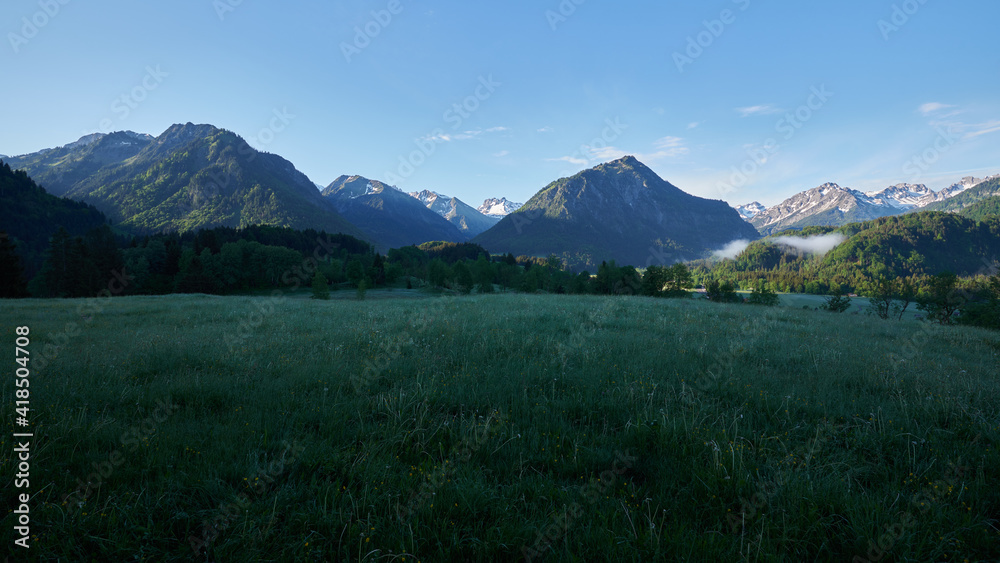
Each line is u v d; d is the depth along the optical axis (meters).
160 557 2.71
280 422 4.54
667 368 6.77
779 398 5.43
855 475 3.69
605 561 2.71
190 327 12.13
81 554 2.68
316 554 2.72
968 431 4.58
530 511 3.17
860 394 5.86
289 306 19.09
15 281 47.94
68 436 4.00
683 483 3.56
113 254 73.00
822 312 20.56
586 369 6.66
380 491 3.33
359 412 4.77
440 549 2.74
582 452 3.97
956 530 2.94
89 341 9.31
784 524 2.91
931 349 9.86
